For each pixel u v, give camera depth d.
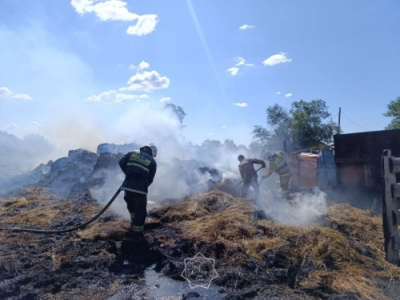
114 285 4.14
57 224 6.38
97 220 6.43
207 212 6.82
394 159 4.57
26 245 5.32
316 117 23.89
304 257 4.59
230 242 5.08
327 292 3.88
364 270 4.35
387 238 4.60
